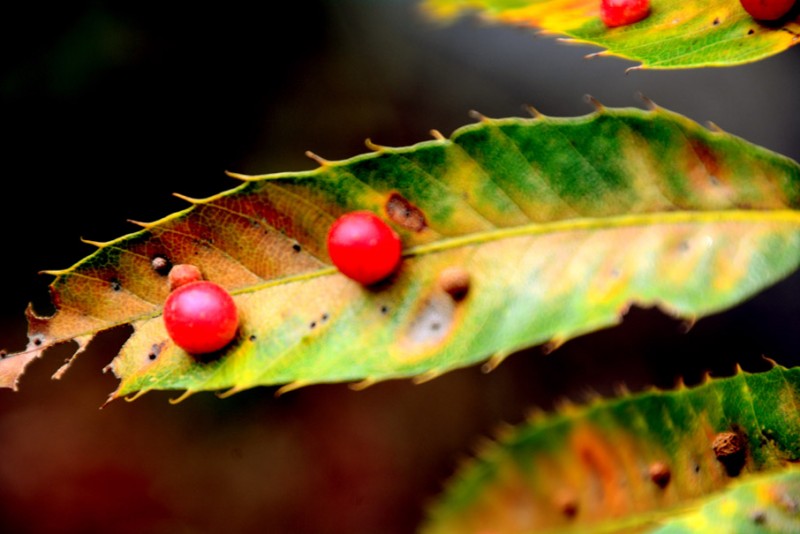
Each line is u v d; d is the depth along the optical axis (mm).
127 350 305
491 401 725
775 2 288
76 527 659
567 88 746
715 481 294
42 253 665
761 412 289
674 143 294
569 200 298
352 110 727
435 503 325
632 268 293
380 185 304
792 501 275
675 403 298
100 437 683
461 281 300
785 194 289
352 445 709
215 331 303
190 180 682
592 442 310
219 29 683
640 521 303
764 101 689
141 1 650
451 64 761
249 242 307
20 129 642
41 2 618
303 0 718
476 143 301
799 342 669
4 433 670
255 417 708
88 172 666
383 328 303
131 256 306
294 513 689
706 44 291
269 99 707
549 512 315
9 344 657
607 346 722
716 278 289
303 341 304
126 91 659
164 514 676
